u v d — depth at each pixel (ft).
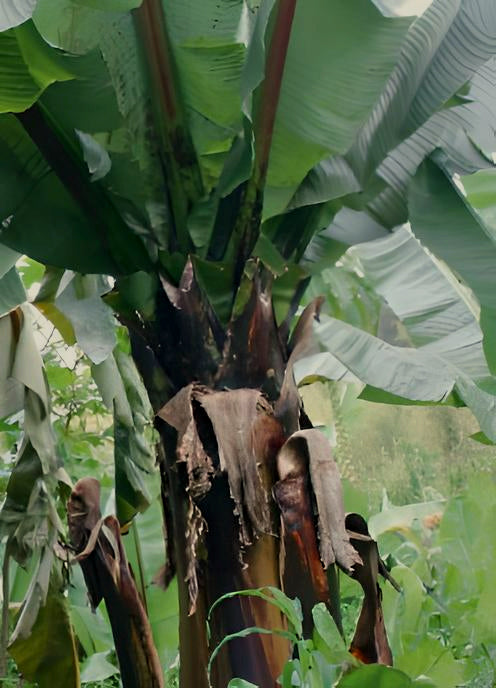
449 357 10.68
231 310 8.01
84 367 15.53
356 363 9.68
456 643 10.38
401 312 11.28
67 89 7.89
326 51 7.50
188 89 7.75
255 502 7.11
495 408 9.70
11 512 10.06
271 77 7.66
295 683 6.05
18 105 7.43
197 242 8.38
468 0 8.06
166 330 7.98
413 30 8.26
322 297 8.32
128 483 10.94
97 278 11.18
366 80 7.64
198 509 7.18
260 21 6.82
